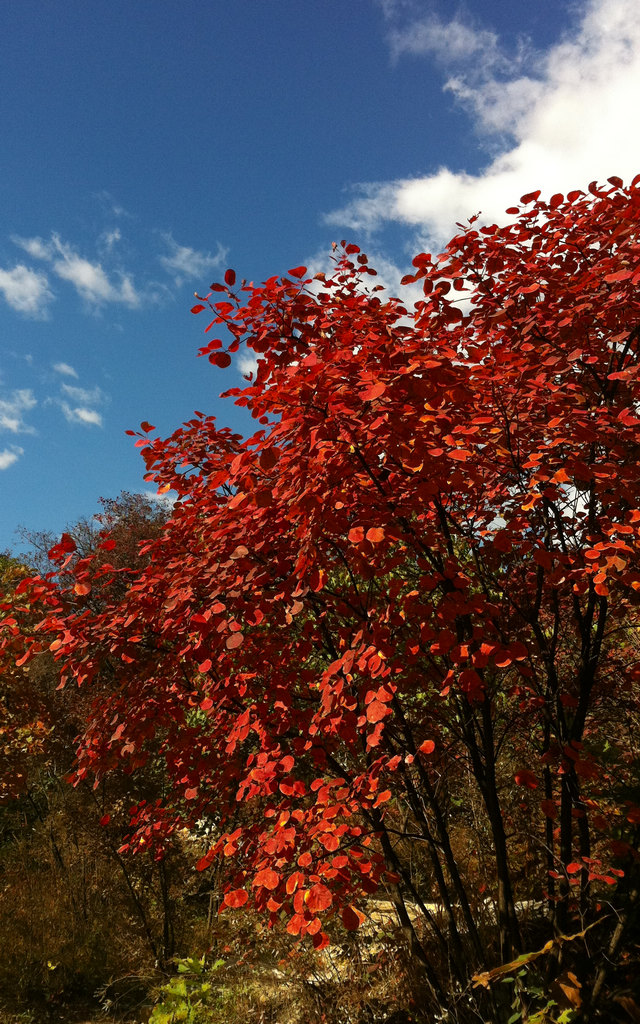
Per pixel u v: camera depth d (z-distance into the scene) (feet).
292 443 9.17
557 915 10.68
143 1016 17.39
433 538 9.66
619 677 12.59
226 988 15.66
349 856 8.52
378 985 13.07
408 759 8.54
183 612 10.03
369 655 8.41
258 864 8.87
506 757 14.47
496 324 10.23
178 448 13.10
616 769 13.14
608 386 11.01
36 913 22.15
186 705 11.44
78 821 23.24
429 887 14.46
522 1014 10.06
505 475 10.62
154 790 21.59
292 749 10.83
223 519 9.88
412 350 8.29
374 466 8.98
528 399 9.25
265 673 10.89
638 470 8.63
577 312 9.50
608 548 8.79
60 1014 18.06
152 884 22.40
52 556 10.86
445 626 9.97
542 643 11.03
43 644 11.16
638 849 10.64
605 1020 9.74
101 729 10.96
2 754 23.81
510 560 12.12
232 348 9.73
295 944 14.40
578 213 10.81
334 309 9.69
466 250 10.46
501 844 11.19
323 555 9.39
